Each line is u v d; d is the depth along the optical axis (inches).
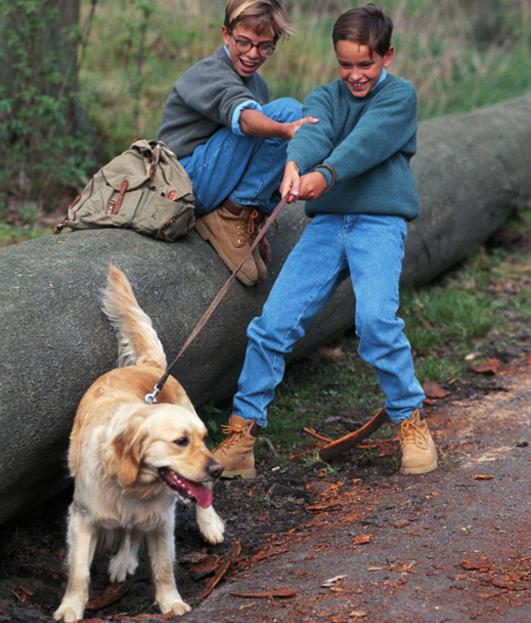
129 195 283.4
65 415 237.6
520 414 327.0
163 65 602.2
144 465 197.6
